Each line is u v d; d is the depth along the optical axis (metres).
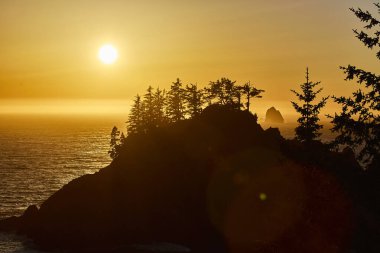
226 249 66.62
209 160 82.44
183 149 86.56
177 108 126.69
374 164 24.11
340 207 19.66
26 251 78.44
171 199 79.25
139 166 86.81
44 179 175.50
